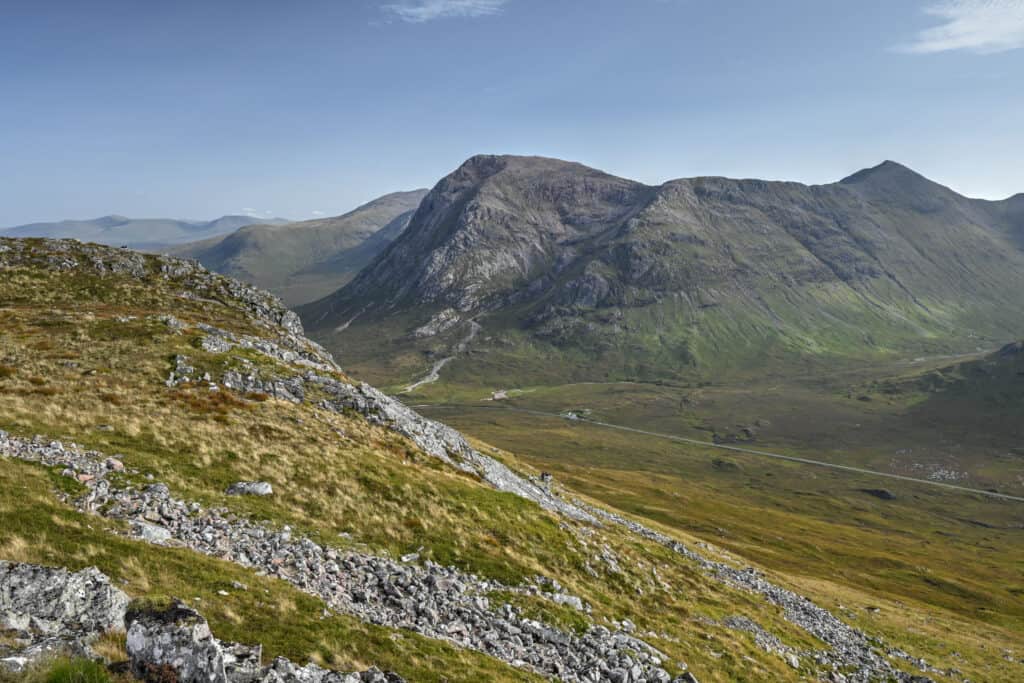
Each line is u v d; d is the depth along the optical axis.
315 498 32.62
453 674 19.97
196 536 24.14
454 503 38.84
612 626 32.59
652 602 39.72
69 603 13.84
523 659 25.17
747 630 43.22
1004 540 193.38
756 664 36.06
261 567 23.61
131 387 42.19
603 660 27.56
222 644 15.27
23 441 27.62
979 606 106.38
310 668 14.84
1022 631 91.75
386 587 26.11
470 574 31.33
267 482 32.44
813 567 110.19
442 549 32.53
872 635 57.53
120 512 23.56
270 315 86.19
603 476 175.88
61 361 44.19
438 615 25.77
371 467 39.81
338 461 38.75
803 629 50.28
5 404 32.41
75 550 18.12
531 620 29.03
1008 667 58.44
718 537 121.50
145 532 21.98
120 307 68.75
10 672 10.54
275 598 20.28
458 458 59.25
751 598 53.75
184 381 46.56
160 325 58.78
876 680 42.44
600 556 42.19
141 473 28.19
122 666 11.98
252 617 18.30
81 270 79.31
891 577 117.12
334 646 18.34
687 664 31.67
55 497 22.56
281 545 26.06
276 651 16.66
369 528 31.75
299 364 65.44
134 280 81.25
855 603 74.75
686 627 38.16
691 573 53.72
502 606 29.28
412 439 55.38
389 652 19.78
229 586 19.86
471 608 27.67
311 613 20.41
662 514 129.75
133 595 16.59
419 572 28.95
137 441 32.53
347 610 22.59
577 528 47.81
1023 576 141.88
